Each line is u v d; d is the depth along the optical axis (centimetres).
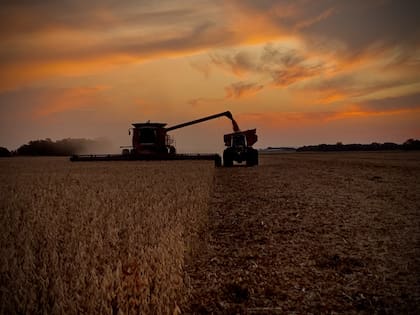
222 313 528
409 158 5847
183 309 529
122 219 958
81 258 629
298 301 562
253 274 666
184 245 757
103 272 571
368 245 827
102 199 1302
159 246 679
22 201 1310
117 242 752
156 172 2616
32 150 13625
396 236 895
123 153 4172
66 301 475
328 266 701
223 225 1034
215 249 816
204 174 2378
